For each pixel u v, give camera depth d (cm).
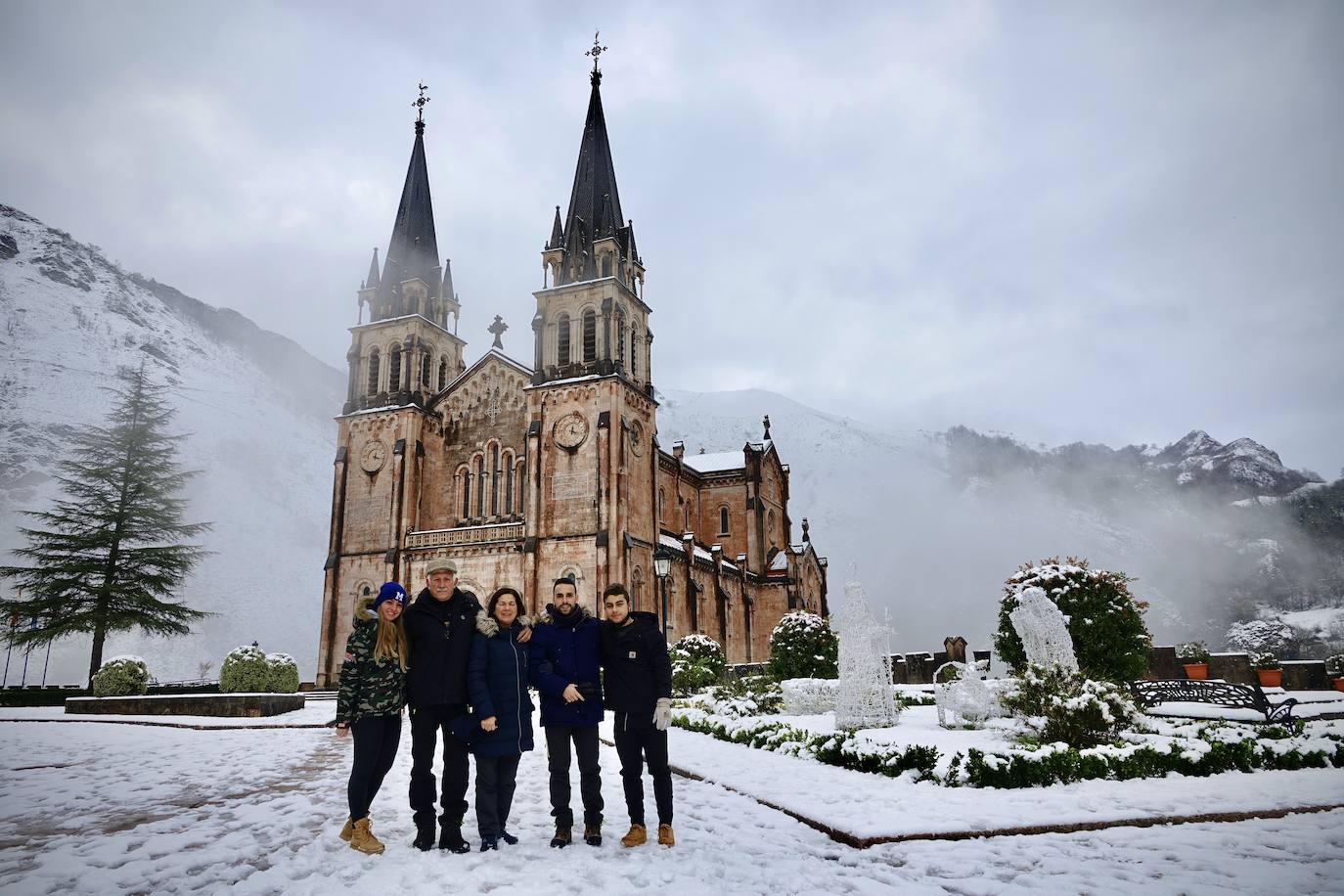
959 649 3922
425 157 6750
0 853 840
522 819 1053
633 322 5706
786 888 711
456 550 5297
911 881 729
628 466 5288
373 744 875
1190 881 712
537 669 906
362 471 5688
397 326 5962
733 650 6366
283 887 709
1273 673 3394
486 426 5697
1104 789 1137
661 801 884
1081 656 2316
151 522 5288
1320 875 725
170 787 1289
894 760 1302
